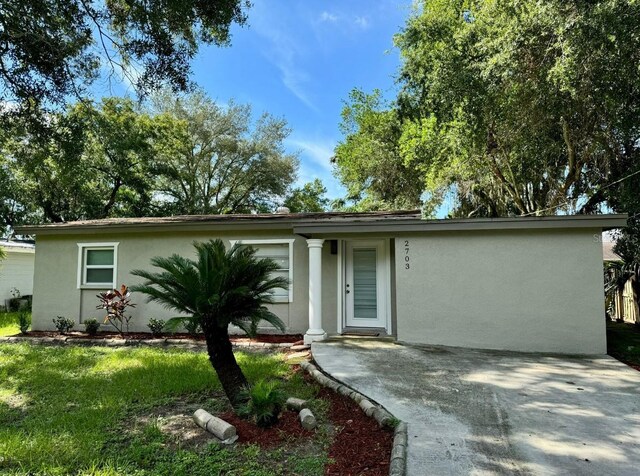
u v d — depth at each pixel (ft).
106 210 67.51
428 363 19.53
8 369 20.29
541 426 12.06
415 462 9.86
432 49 43.60
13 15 22.93
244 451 10.87
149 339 27.53
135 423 13.15
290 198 97.40
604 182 38.06
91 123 40.78
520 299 22.81
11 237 73.72
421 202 65.51
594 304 21.79
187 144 77.20
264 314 14.82
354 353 21.65
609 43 24.21
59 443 11.41
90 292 32.07
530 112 33.24
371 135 70.23
